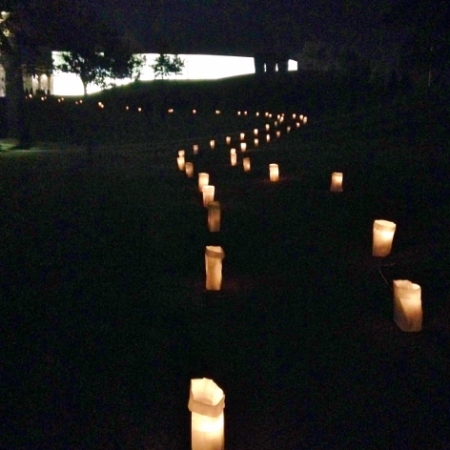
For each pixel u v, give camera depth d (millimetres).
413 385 2676
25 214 7117
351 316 3496
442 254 4445
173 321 3518
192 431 2078
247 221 6289
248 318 3514
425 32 11148
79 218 6840
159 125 23562
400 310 3256
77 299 3973
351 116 18516
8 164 12812
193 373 2850
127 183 9727
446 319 3357
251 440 2271
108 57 27406
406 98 19500
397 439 2262
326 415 2441
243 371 2846
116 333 3365
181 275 4469
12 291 4168
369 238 5320
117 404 2588
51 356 3078
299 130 17484
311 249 5047
